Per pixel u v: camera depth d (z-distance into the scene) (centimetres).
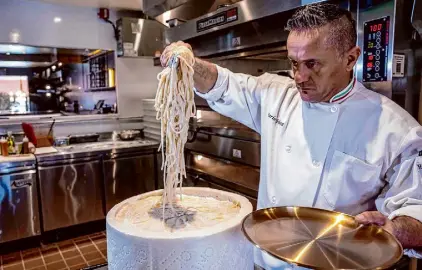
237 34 216
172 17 278
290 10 167
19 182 329
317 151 118
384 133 109
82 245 350
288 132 127
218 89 140
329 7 105
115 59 438
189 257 94
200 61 134
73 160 359
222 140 254
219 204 128
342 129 114
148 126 453
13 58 422
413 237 89
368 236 89
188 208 122
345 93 113
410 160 104
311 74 104
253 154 223
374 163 109
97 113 449
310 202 119
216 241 97
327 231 94
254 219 100
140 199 133
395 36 133
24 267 307
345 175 113
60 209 357
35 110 470
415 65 143
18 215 333
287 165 125
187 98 115
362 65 144
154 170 417
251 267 120
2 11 364
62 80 488
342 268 74
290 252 82
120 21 417
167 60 114
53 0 375
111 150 381
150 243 94
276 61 232
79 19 409
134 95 459
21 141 386
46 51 424
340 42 101
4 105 442
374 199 117
